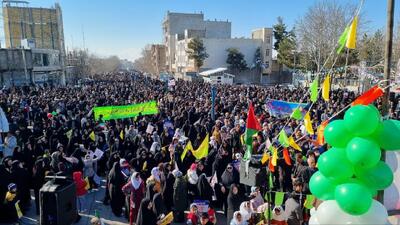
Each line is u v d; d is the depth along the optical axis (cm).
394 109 1703
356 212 350
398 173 489
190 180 915
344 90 2836
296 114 739
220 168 966
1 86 4156
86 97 2466
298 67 5122
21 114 1723
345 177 371
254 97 2395
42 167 899
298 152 952
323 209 385
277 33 6178
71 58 7969
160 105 2047
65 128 1430
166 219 742
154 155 1039
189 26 8706
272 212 734
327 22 3722
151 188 822
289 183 914
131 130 1336
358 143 352
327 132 384
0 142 1271
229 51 6322
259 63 6412
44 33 6950
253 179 745
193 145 1237
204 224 771
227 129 1322
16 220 857
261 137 1138
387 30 468
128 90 3097
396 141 363
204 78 5722
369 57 3791
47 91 2991
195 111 1792
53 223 605
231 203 817
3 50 4331
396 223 513
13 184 841
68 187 632
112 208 909
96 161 1094
